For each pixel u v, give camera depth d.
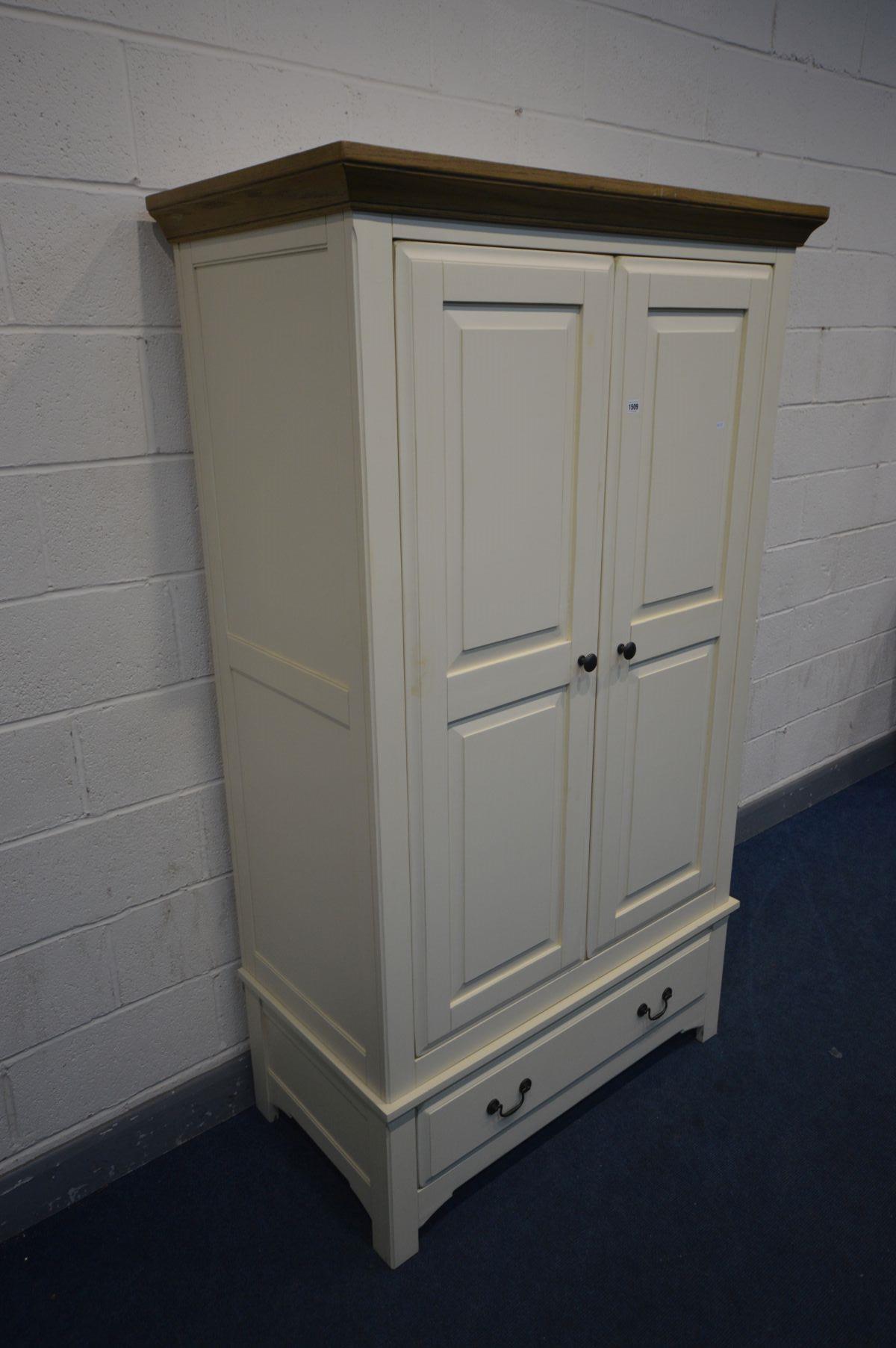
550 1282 1.45
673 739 1.59
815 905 2.39
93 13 1.20
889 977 2.13
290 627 1.28
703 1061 1.89
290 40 1.38
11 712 1.36
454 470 1.14
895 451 2.68
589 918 1.57
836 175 2.23
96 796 1.48
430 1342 1.36
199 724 1.55
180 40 1.28
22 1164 1.54
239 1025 1.76
